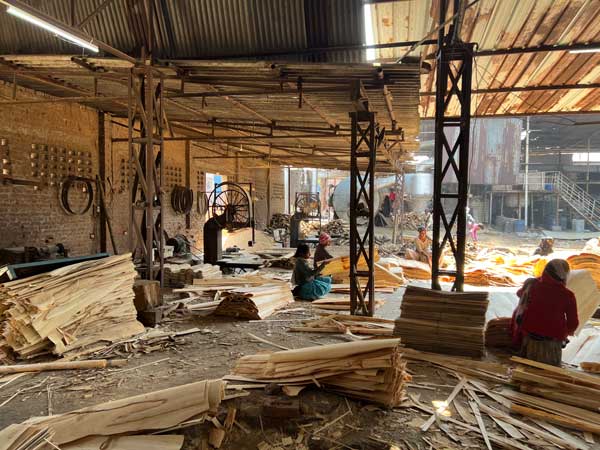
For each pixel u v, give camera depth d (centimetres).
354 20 684
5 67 722
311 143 1477
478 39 787
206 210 1753
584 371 505
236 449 350
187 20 711
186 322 679
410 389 452
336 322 656
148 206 687
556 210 3253
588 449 349
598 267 1043
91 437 319
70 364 478
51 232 1027
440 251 615
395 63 598
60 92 988
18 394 416
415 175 3244
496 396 434
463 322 552
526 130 3094
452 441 358
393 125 1035
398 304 846
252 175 2308
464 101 595
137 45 704
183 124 1340
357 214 749
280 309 774
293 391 400
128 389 429
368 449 350
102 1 707
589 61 855
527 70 919
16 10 427
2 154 902
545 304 480
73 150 1090
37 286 496
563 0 647
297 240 1792
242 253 1392
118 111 1188
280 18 696
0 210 898
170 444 323
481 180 3014
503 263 1344
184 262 1073
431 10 685
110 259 601
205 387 356
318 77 663
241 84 714
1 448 268
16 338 484
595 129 3347
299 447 355
